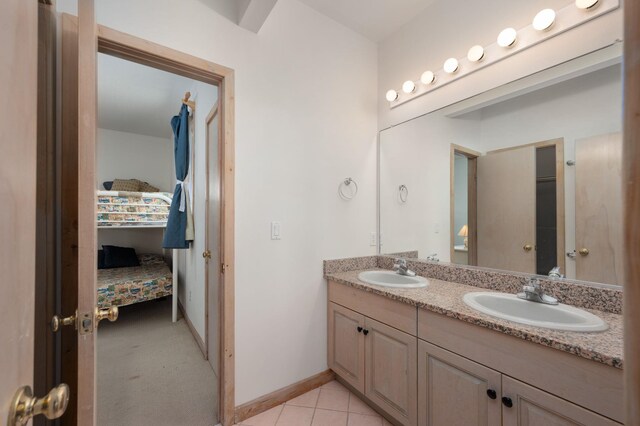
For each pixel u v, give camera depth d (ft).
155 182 16.33
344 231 7.43
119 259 13.37
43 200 3.36
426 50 6.91
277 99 6.23
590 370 3.03
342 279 6.48
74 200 3.92
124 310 12.32
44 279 3.38
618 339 3.24
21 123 1.54
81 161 2.76
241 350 5.71
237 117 5.67
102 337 9.44
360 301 6.08
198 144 9.23
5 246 1.33
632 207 1.04
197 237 9.21
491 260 5.79
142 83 9.61
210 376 7.19
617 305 4.09
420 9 6.94
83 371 2.72
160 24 4.87
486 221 5.86
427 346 4.70
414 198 7.24
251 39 5.87
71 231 3.88
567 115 4.78
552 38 4.90
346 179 7.48
